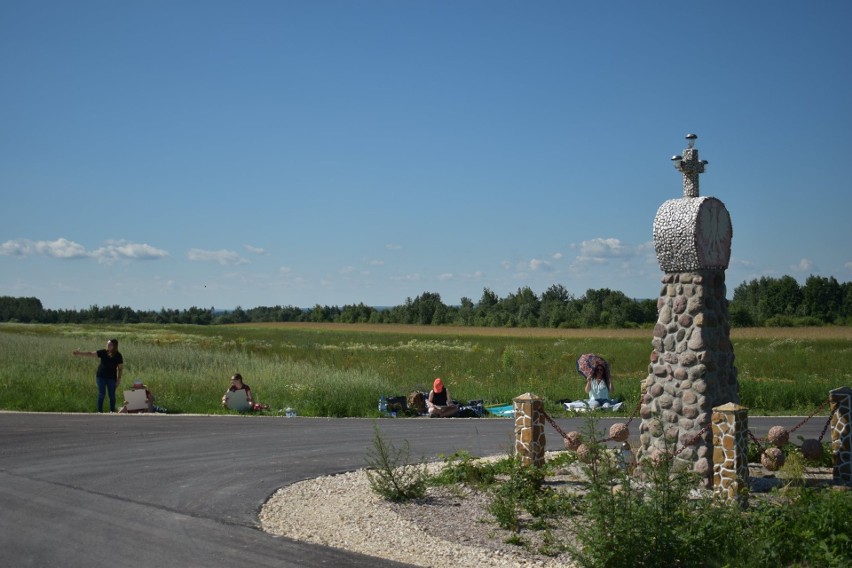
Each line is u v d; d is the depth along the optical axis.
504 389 25.09
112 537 8.30
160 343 48.25
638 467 9.77
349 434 16.56
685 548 7.01
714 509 7.82
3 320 142.88
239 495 10.48
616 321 99.31
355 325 122.56
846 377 27.72
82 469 12.09
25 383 22.31
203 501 10.08
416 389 23.94
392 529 8.76
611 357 40.25
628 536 6.93
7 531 8.46
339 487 11.07
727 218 10.93
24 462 12.61
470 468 11.24
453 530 8.73
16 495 10.22
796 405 22.23
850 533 7.49
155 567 7.31
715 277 10.78
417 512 9.55
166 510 9.55
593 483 7.63
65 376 23.86
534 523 8.85
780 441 11.26
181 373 25.83
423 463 12.88
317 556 7.71
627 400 22.20
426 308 130.38
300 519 9.21
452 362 36.31
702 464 10.27
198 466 12.56
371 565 7.45
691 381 10.52
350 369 29.09
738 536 7.37
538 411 11.28
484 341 66.69
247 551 7.85
